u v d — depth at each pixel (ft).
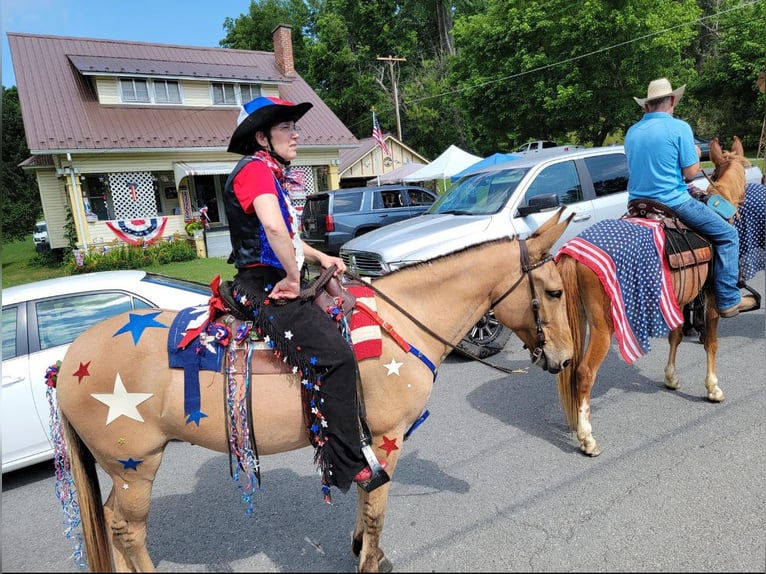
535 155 24.61
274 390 7.57
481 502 10.75
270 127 7.57
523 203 20.02
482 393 16.52
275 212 6.94
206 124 59.47
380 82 118.42
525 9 77.20
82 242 52.13
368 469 7.68
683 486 10.84
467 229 19.03
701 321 15.14
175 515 11.01
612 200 21.84
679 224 13.82
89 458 7.94
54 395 9.75
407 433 8.74
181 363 7.50
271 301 7.55
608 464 11.91
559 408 15.14
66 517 10.00
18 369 12.76
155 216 56.75
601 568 8.68
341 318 7.73
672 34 69.10
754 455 11.80
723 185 15.26
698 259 13.64
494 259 8.85
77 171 51.70
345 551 9.64
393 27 127.65
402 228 20.98
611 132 81.10
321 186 71.82
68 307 13.78
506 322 9.27
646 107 14.70
